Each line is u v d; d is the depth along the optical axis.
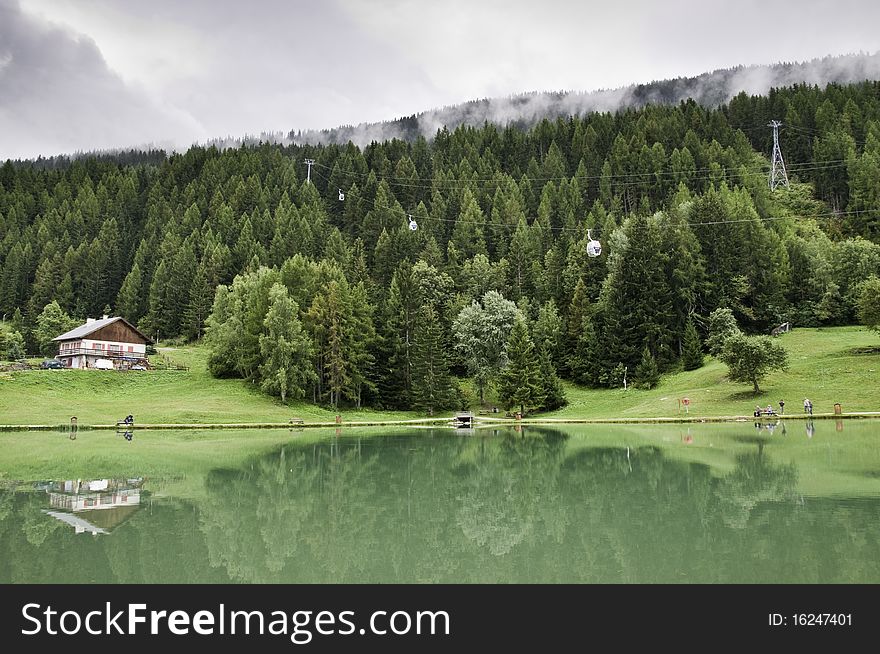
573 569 11.96
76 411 55.78
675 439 36.94
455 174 167.62
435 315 85.75
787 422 46.53
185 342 125.25
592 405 71.88
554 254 109.75
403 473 25.23
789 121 179.75
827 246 97.69
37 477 23.55
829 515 15.40
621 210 152.00
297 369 68.56
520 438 42.34
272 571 12.13
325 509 17.75
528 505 18.05
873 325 63.78
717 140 169.00
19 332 124.69
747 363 57.91
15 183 193.38
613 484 21.42
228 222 155.38
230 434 46.38
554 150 176.50
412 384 75.50
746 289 88.62
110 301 147.12
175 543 13.95
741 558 12.20
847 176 154.62
